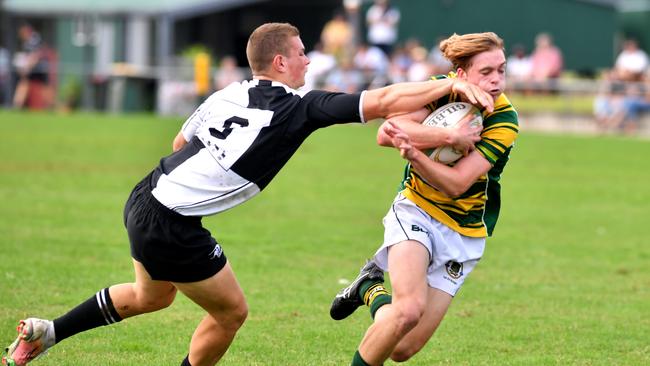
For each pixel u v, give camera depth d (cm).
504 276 3322
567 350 2447
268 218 4294
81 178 5312
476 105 1908
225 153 1864
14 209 4275
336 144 7719
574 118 9194
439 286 1998
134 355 2323
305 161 6500
